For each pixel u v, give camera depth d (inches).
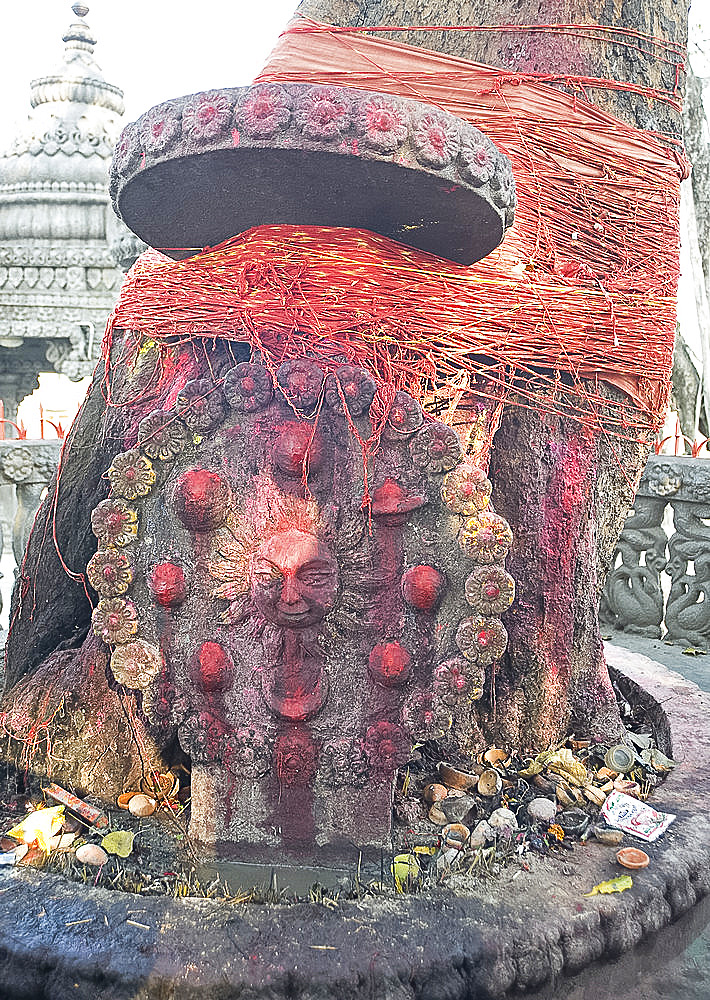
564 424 98.9
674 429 290.5
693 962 76.3
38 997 64.9
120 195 70.9
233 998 62.8
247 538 77.4
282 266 75.5
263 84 61.0
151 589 78.1
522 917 69.9
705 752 101.0
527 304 87.4
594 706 101.8
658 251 100.3
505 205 69.7
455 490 76.7
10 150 466.0
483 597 76.0
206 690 77.8
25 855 76.4
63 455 104.2
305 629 76.9
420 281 79.1
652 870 76.9
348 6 111.0
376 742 77.2
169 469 78.7
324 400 77.5
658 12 103.4
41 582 103.5
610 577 219.3
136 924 67.2
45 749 88.1
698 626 204.5
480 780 89.0
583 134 95.0
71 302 452.8
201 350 86.0
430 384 88.5
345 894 71.7
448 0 103.1
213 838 78.0
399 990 63.9
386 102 61.4
